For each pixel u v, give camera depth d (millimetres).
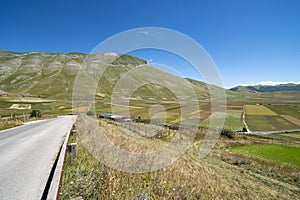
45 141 9539
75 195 3469
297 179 10172
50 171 5094
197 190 4820
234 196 5770
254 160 13742
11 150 7508
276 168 12062
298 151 17125
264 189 7785
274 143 21531
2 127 15648
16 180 4473
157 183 4402
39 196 3742
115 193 3607
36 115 34000
